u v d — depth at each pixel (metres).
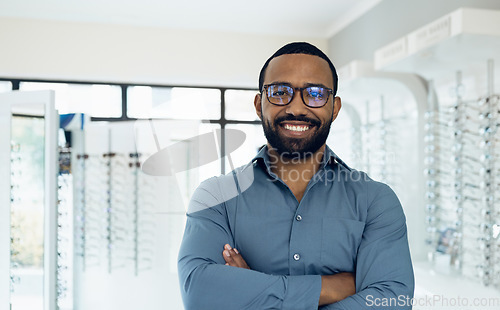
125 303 3.57
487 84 2.13
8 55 4.18
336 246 0.84
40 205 2.37
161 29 4.46
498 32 1.73
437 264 2.42
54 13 4.16
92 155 3.62
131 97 4.56
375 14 3.83
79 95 4.46
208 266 0.83
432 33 1.88
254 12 4.18
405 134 2.96
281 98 0.78
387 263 0.83
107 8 4.07
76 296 3.53
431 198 2.48
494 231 1.97
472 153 2.23
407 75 2.73
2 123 2.44
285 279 0.80
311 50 0.79
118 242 3.61
